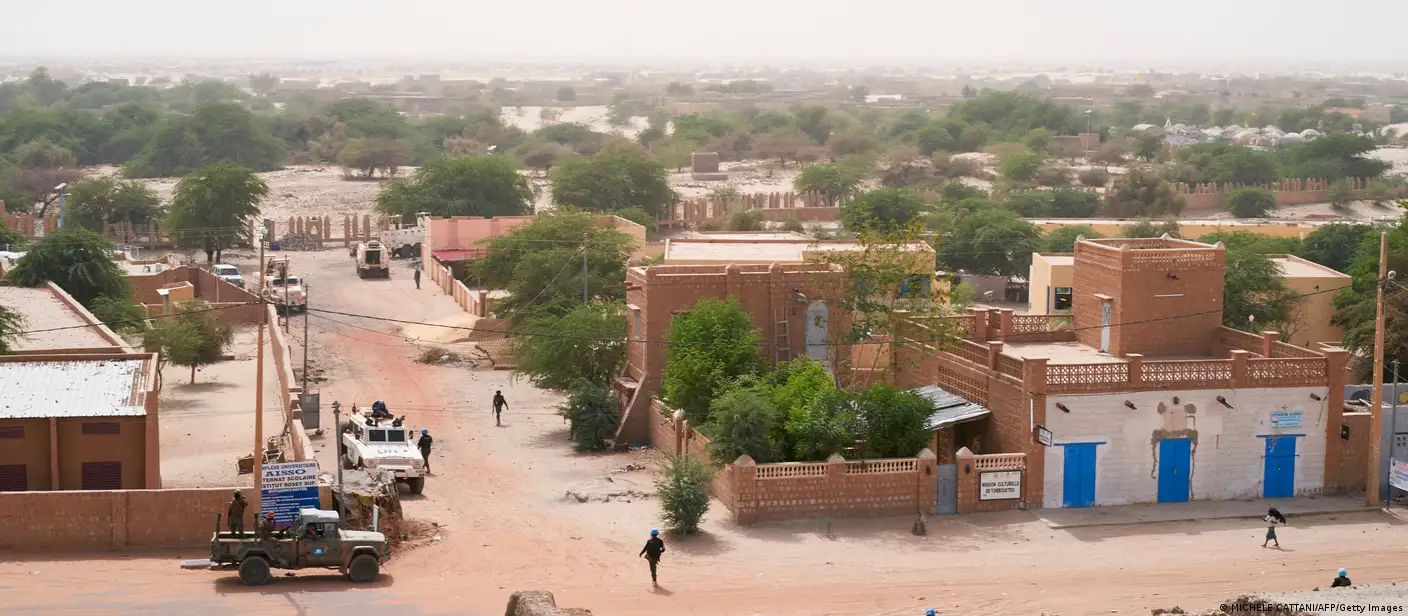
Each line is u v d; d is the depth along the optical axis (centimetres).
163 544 3192
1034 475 3806
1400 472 3881
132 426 3547
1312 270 6356
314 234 11175
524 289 6731
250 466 4025
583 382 4750
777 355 4791
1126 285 4200
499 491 4050
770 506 3672
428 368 6200
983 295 8569
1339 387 3981
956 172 16212
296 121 19412
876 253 4409
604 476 4219
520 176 11919
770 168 17162
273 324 6419
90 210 10619
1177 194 12975
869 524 3672
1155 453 3881
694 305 4734
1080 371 3806
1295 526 3709
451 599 2903
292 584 2962
